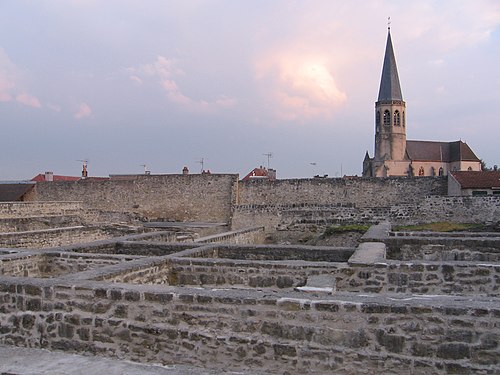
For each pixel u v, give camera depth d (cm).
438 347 523
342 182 3262
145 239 1603
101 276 784
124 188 3656
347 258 1136
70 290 645
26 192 3872
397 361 533
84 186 3756
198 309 591
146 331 607
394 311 535
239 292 600
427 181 3166
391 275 866
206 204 3478
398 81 8694
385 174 8088
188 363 591
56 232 1833
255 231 2662
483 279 830
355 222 2712
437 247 1174
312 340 555
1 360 451
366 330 541
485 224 2512
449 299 564
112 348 621
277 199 3372
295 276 913
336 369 547
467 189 2959
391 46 8794
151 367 439
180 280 988
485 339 511
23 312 667
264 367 567
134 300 615
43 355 464
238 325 577
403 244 1201
